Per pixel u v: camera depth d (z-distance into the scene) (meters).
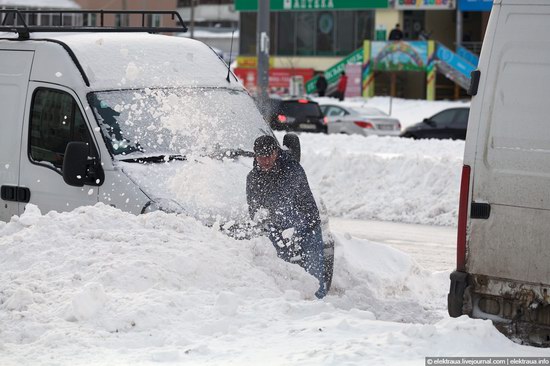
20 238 19.50
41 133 22.98
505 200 17.06
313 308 17.61
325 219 21.92
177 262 18.55
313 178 46.66
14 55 23.81
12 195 23.25
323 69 139.25
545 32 16.77
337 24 137.62
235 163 22.14
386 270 25.16
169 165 21.81
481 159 17.23
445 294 25.89
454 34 137.12
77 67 22.77
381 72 133.12
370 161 46.53
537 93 16.83
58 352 15.29
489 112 17.19
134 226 19.77
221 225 20.64
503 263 17.11
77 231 19.56
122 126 22.17
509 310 17.17
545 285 16.80
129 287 17.78
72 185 21.52
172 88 23.23
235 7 146.62
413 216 42.00
